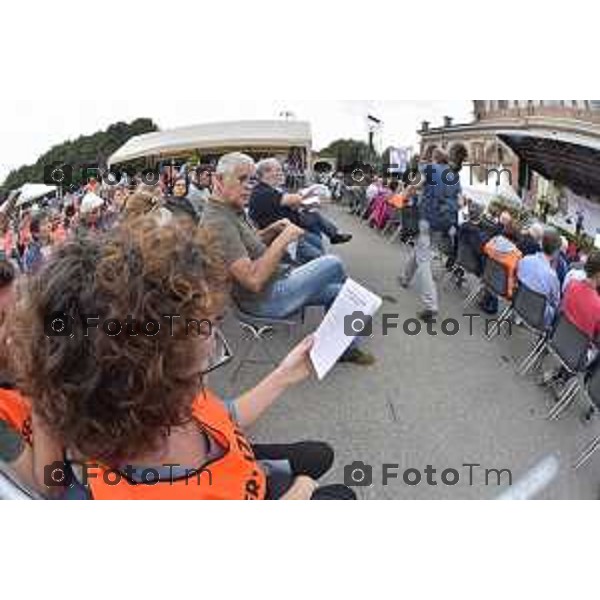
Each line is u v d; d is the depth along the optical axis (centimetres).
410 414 255
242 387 277
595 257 279
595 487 220
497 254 376
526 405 274
